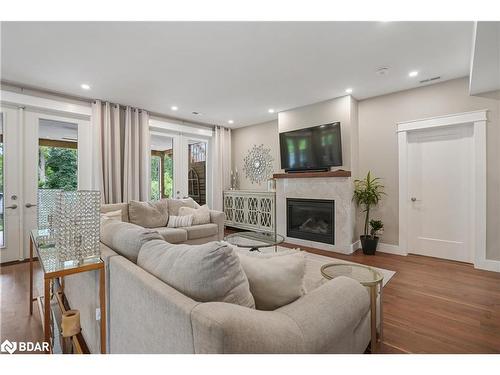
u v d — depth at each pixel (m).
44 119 3.76
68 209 1.44
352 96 3.97
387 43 2.49
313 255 3.78
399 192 3.79
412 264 3.33
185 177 5.54
